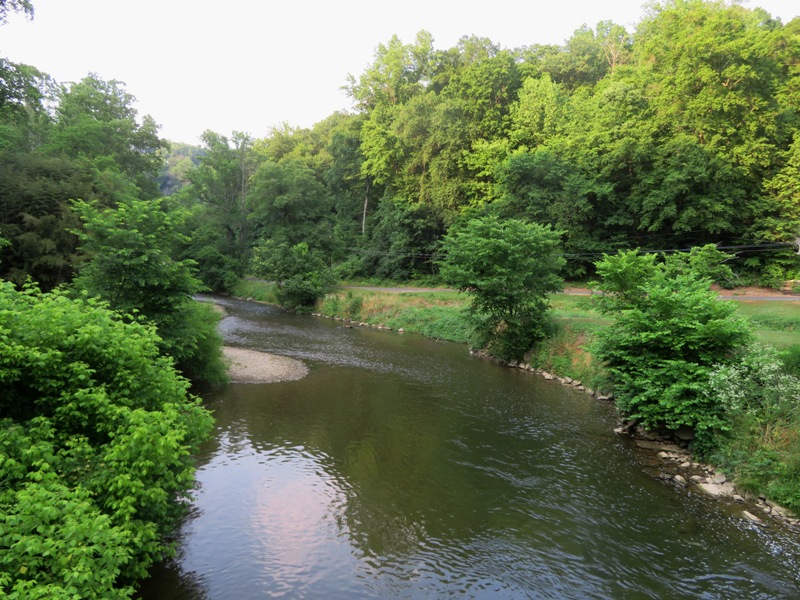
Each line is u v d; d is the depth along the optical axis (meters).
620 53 65.75
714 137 38.62
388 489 10.67
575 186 43.56
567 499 10.39
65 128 39.91
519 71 63.34
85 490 5.65
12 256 22.66
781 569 8.08
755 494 10.45
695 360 13.17
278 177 61.94
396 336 32.91
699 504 10.26
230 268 61.88
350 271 60.00
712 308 13.35
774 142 38.81
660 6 50.06
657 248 43.00
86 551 4.76
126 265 14.56
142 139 50.91
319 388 18.67
